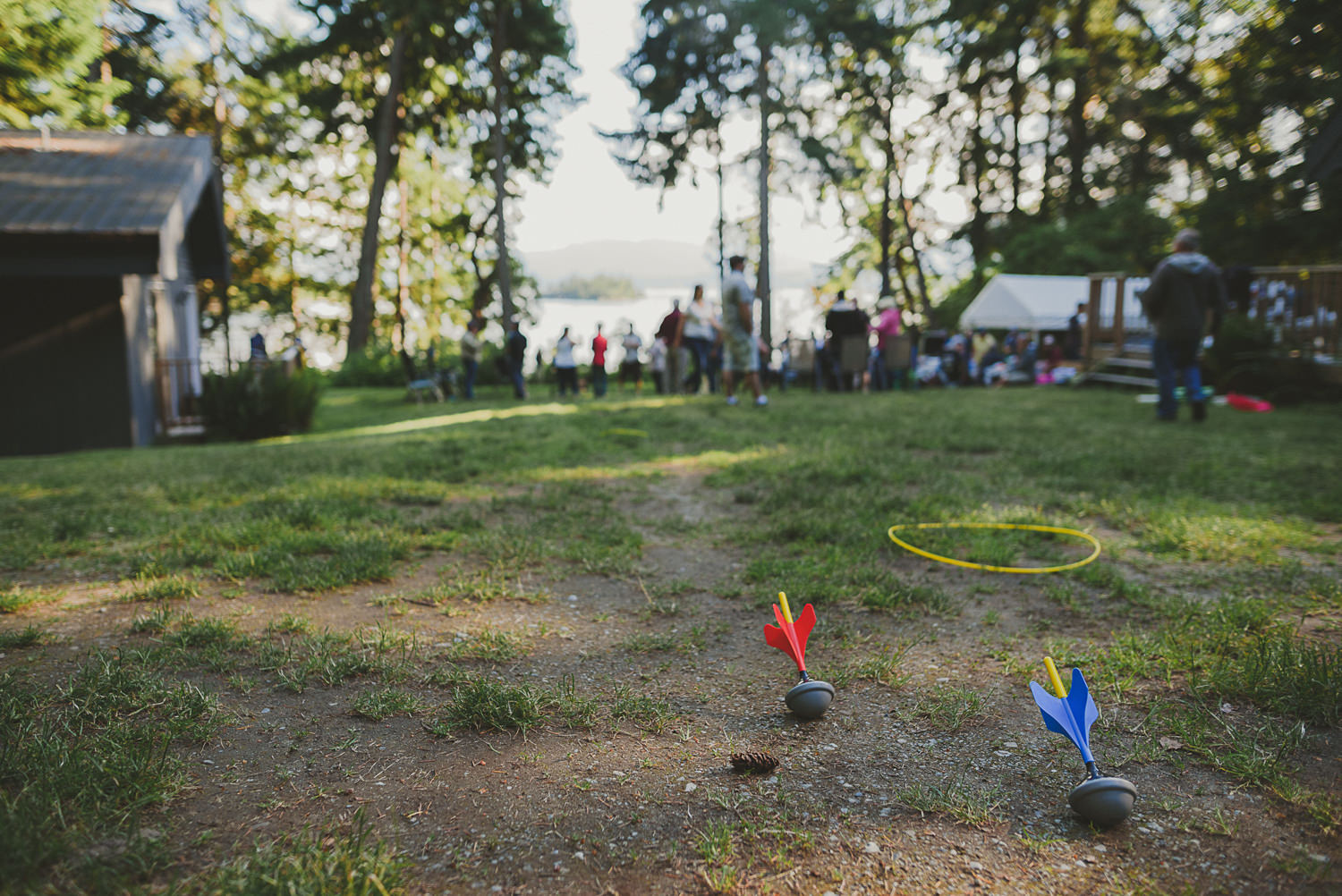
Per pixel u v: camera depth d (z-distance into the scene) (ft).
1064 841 6.61
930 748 8.21
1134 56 110.63
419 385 68.69
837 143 131.13
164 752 7.69
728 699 9.39
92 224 37.37
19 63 55.31
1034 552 14.93
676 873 6.25
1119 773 7.61
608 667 10.30
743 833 6.75
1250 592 12.48
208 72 117.19
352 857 6.13
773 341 106.52
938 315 135.95
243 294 130.11
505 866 6.31
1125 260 106.01
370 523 17.38
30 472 25.53
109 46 98.12
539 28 107.96
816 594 12.77
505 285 108.47
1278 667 9.16
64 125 58.95
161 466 26.50
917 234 148.36
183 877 6.01
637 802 7.23
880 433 30.19
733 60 105.91
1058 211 125.70
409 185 142.31
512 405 58.95
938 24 119.14
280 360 49.73
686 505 19.66
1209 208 71.41
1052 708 7.29
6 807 6.45
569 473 23.82
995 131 136.36
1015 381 69.10
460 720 8.66
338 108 114.32
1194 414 33.12
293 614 11.99
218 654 10.20
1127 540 15.71
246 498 19.99
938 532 16.16
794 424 34.12
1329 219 65.21
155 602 12.46
